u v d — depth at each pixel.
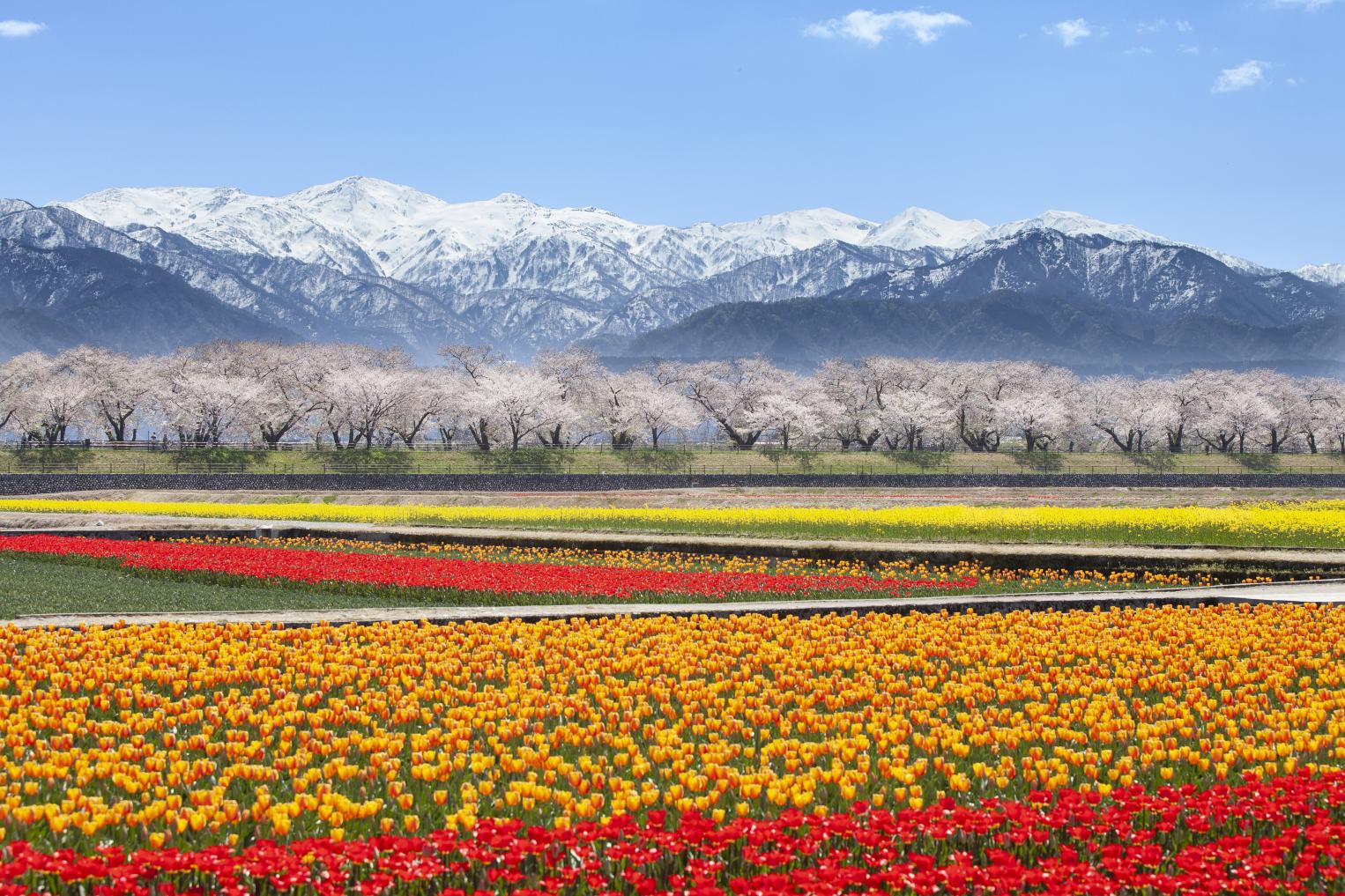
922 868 9.27
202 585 28.89
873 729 13.51
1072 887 8.88
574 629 20.55
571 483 83.00
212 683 16.16
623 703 15.00
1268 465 112.56
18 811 9.96
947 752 13.34
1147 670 17.47
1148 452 125.81
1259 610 22.59
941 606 23.69
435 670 16.55
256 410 108.12
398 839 9.31
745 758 13.03
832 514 46.22
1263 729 13.99
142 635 18.77
